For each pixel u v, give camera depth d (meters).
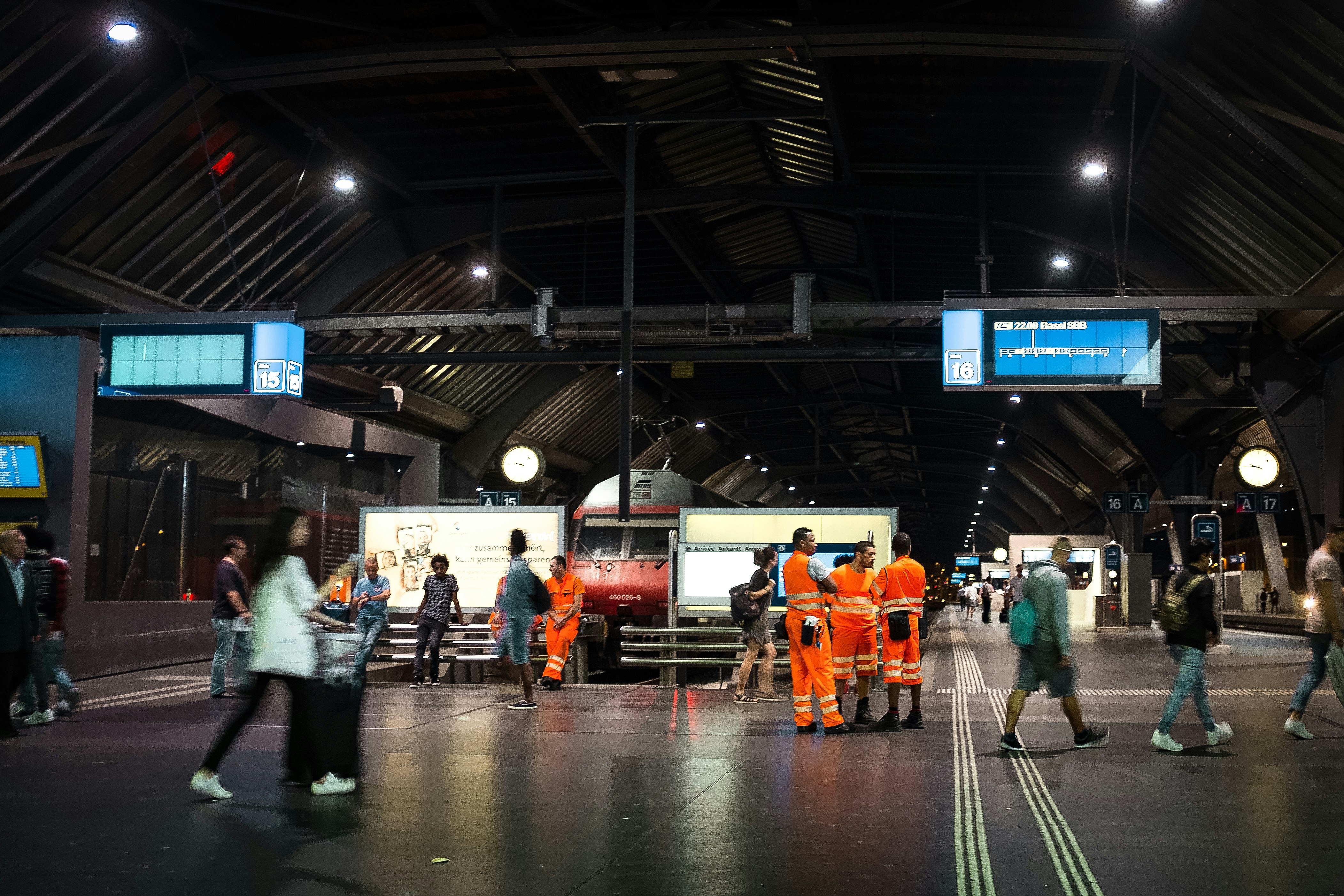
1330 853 5.84
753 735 10.77
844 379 43.00
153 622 18.64
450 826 6.55
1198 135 17.08
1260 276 19.78
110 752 9.49
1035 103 17.91
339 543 25.23
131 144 16.64
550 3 15.79
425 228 22.78
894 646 11.02
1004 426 48.66
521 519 17.67
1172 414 33.16
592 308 19.25
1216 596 24.72
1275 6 13.53
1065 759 9.19
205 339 18.11
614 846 6.02
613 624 20.28
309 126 18.44
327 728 7.60
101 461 21.12
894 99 18.14
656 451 48.31
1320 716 12.05
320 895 5.06
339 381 27.23
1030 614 9.65
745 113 17.95
